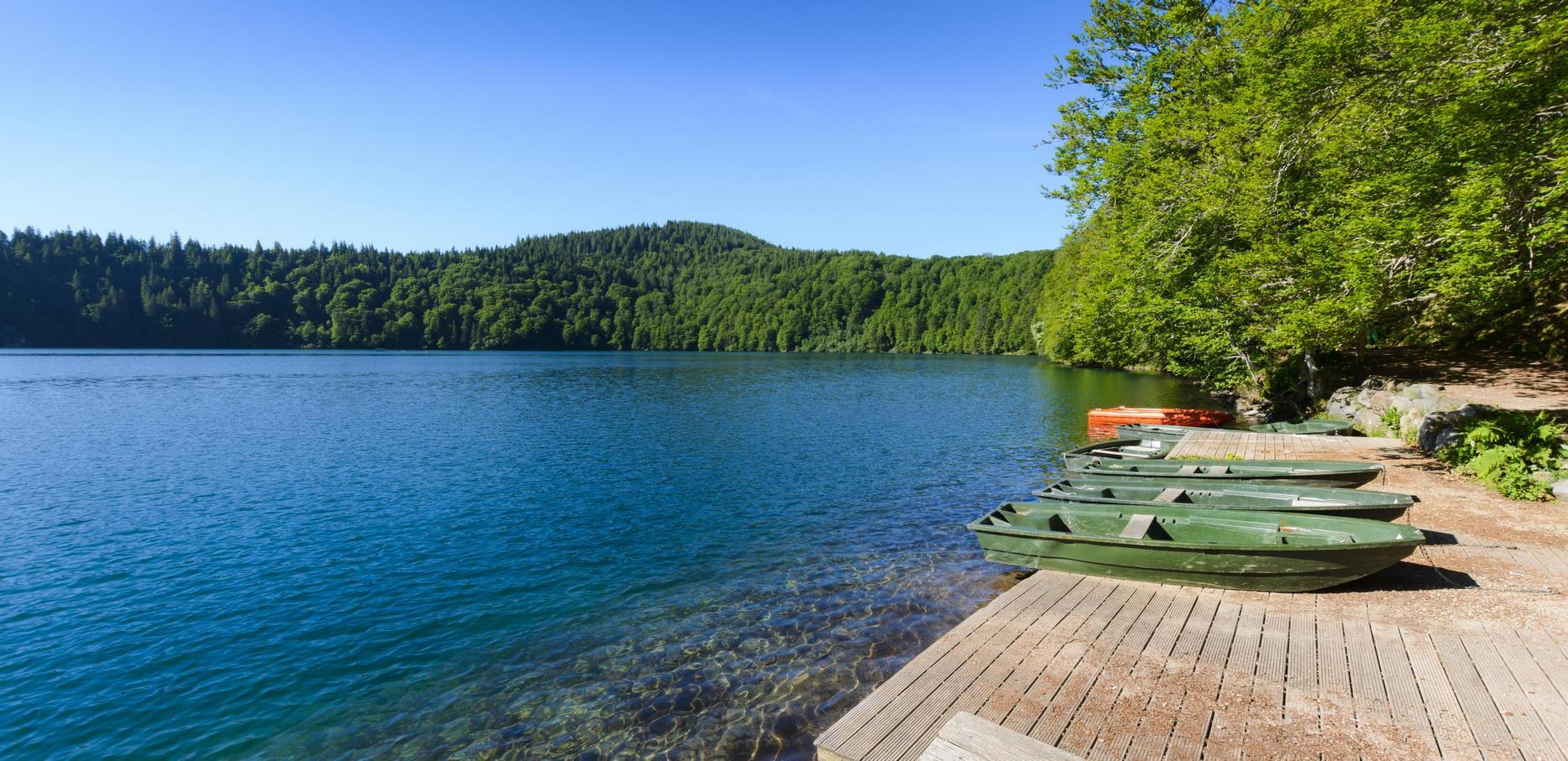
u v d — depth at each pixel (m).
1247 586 8.48
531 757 6.94
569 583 11.68
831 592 10.72
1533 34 12.81
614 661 8.79
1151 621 7.72
